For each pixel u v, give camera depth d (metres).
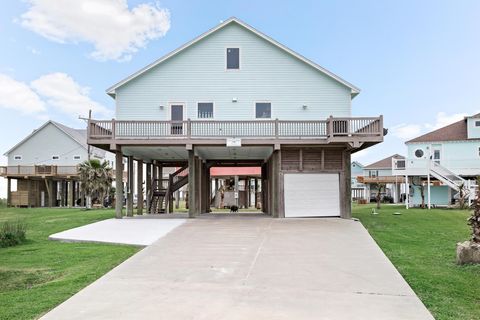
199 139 17.28
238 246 10.47
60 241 12.22
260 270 7.90
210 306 5.70
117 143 17.16
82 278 7.36
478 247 8.31
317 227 14.07
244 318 5.19
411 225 15.34
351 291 6.47
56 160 43.22
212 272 7.77
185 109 19.08
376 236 12.37
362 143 16.39
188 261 8.77
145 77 19.20
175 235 12.41
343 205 17.77
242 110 19.03
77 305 5.78
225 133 18.41
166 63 19.25
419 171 25.58
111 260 9.03
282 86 19.09
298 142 17.17
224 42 19.31
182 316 5.28
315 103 19.00
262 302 5.89
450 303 5.88
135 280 7.21
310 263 8.49
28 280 7.43
